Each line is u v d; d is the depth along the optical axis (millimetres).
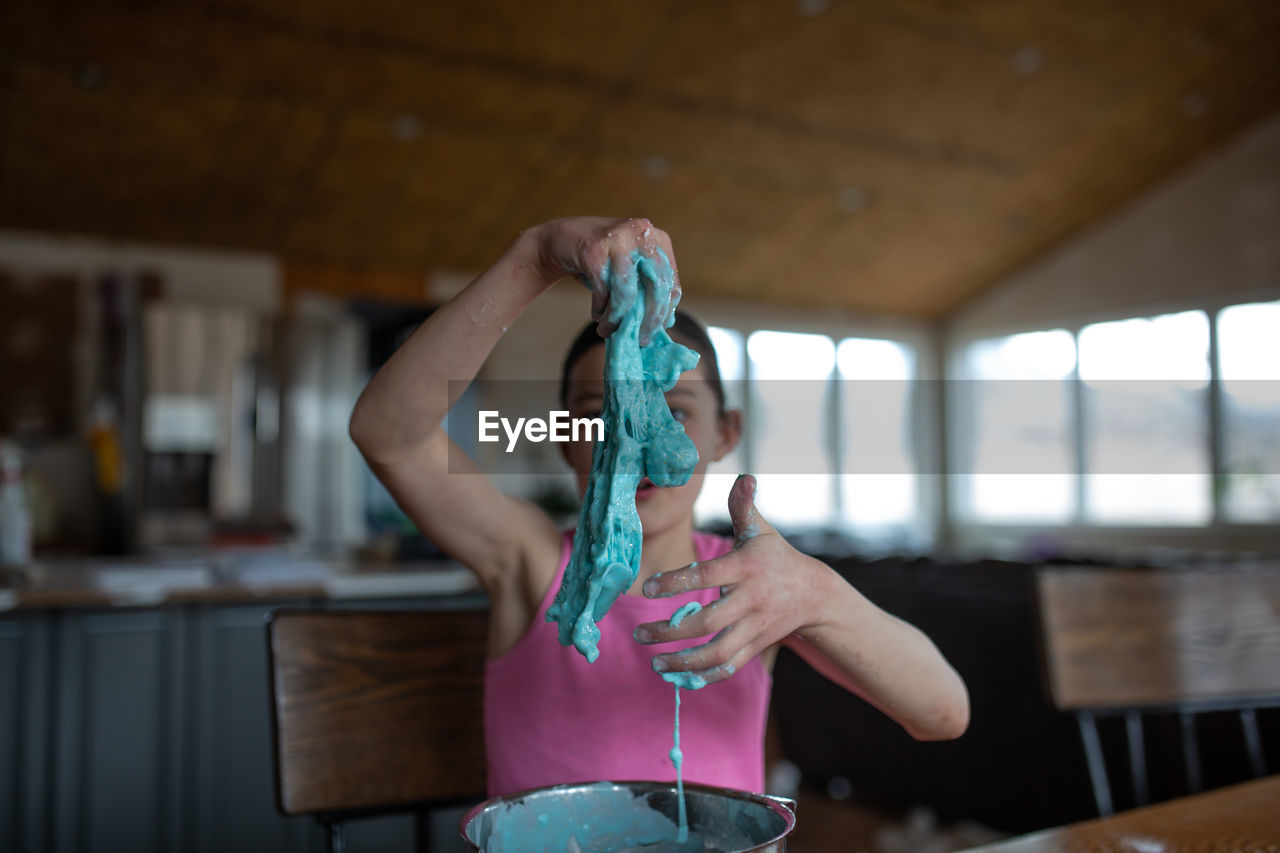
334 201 5992
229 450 4695
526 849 489
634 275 467
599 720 704
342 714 848
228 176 5586
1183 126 6844
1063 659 920
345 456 4980
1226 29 5840
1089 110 6457
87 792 2008
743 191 6715
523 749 717
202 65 4750
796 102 5887
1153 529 7520
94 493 4754
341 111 5246
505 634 771
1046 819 2381
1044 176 7145
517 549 762
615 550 445
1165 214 7527
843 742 3039
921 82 5902
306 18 4582
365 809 839
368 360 6402
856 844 2576
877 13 5262
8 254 5750
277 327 4855
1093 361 7992
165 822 2064
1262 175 6957
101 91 4797
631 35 5125
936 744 2709
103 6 4320
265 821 2137
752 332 8461
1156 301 7559
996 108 6266
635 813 511
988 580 2508
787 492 8477
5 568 2215
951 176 6941
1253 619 1035
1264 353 6930
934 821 2715
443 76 5156
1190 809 693
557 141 5852
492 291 569
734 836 485
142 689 2064
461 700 900
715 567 492
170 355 4625
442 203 6207
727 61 5438
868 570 2824
